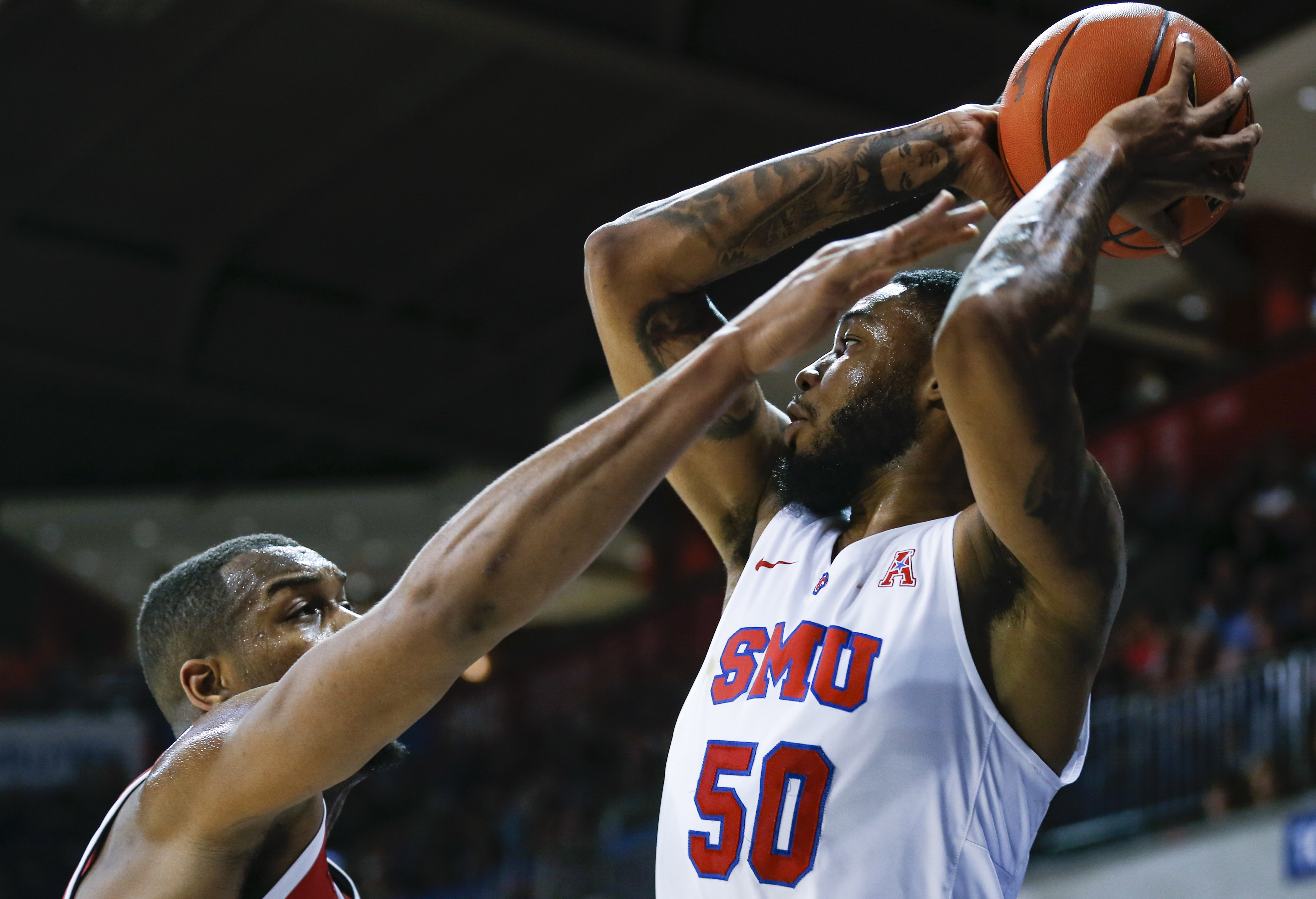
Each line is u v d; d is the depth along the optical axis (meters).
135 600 23.72
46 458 17.27
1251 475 10.66
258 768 1.35
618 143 10.59
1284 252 11.71
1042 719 1.54
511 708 17.88
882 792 1.49
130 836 1.53
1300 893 5.95
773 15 8.62
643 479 1.23
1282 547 9.47
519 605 1.23
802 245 10.87
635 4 8.55
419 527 19.39
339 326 13.77
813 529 1.78
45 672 21.23
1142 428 12.69
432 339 14.04
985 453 1.38
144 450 17.12
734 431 1.93
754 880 1.51
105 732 16.19
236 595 1.77
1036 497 1.39
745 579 1.79
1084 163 1.49
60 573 22.81
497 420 14.98
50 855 14.80
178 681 1.78
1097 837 6.99
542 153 10.96
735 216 1.85
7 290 13.00
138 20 9.06
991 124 1.86
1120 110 1.55
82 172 11.60
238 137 11.03
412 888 12.98
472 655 1.25
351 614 1.83
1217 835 6.40
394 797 16.02
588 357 14.32
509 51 9.41
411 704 1.27
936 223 1.24
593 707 15.86
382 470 17.59
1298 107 9.26
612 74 8.85
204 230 12.41
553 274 12.87
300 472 17.70
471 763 15.80
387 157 11.12
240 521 19.48
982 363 1.33
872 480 1.78
